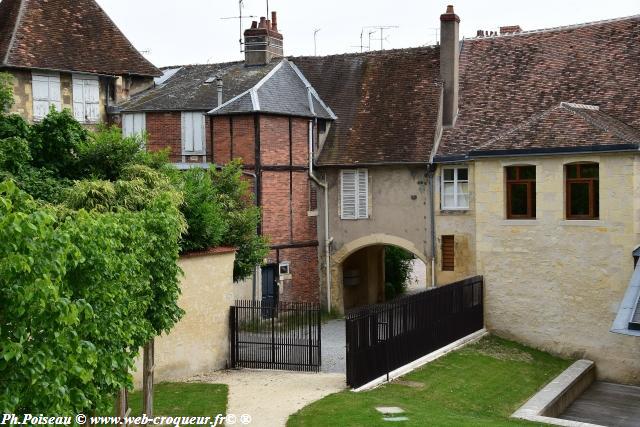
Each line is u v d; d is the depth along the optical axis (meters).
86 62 27.61
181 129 26.97
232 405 15.48
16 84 25.80
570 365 21.50
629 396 20.22
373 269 30.67
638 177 21.11
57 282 8.38
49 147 18.48
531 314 22.69
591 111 23.75
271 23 30.30
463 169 25.81
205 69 31.00
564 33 27.58
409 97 27.94
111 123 28.16
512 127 25.78
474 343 22.06
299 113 26.48
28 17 27.05
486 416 16.27
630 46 25.92
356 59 29.94
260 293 25.44
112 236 11.18
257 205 25.20
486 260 23.31
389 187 26.98
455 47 27.30
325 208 27.88
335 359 20.56
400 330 18.42
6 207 7.43
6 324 7.95
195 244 18.86
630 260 21.11
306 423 14.01
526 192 22.84
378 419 14.14
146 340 12.80
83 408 10.54
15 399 7.85
